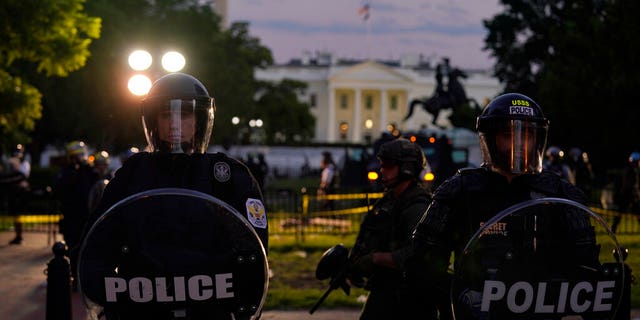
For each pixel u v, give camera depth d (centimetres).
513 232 248
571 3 4388
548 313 249
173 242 246
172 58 979
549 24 5425
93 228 247
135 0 4766
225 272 248
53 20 1702
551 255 247
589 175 1883
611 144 3697
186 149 269
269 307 820
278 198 1955
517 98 272
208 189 263
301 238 1534
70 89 4206
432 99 2694
